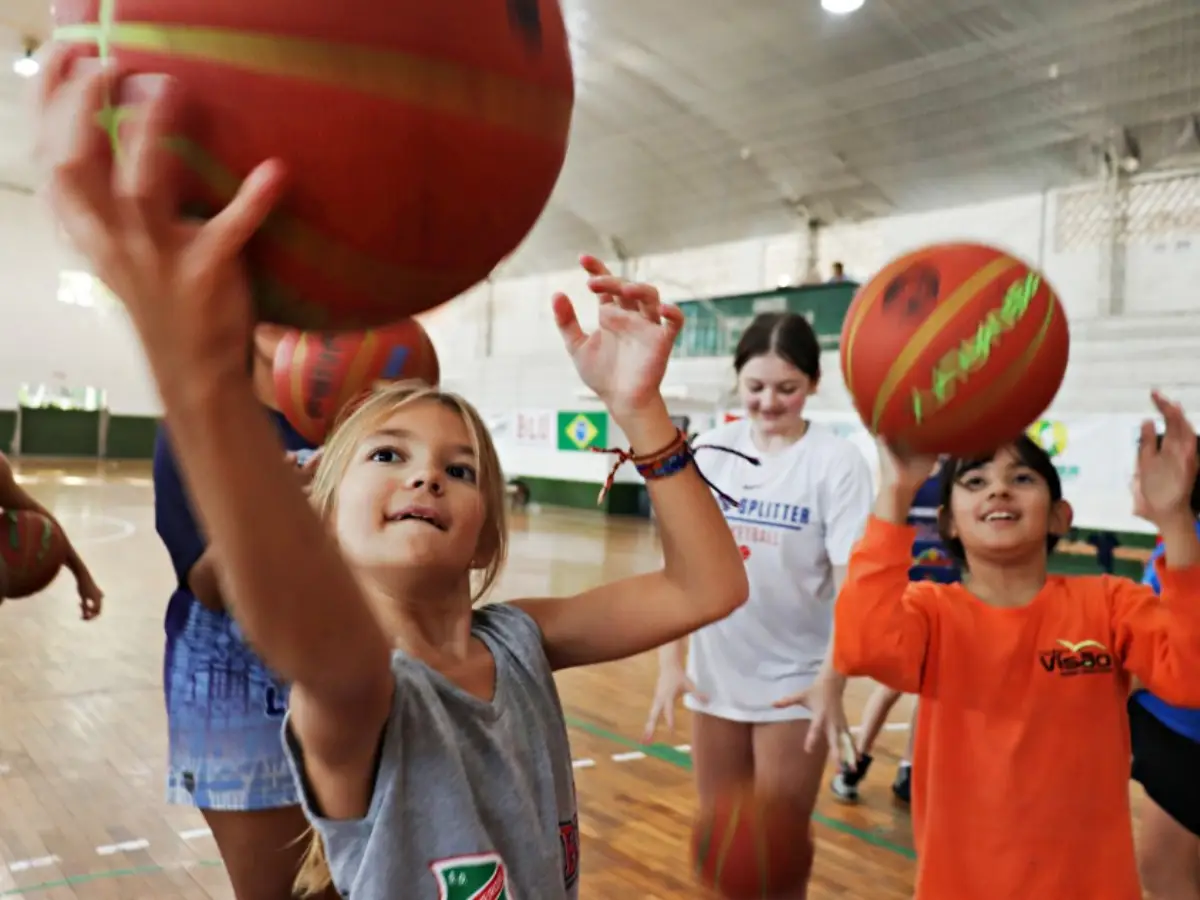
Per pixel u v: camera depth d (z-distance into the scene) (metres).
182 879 2.56
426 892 0.85
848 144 11.88
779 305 12.62
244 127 0.56
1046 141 10.77
